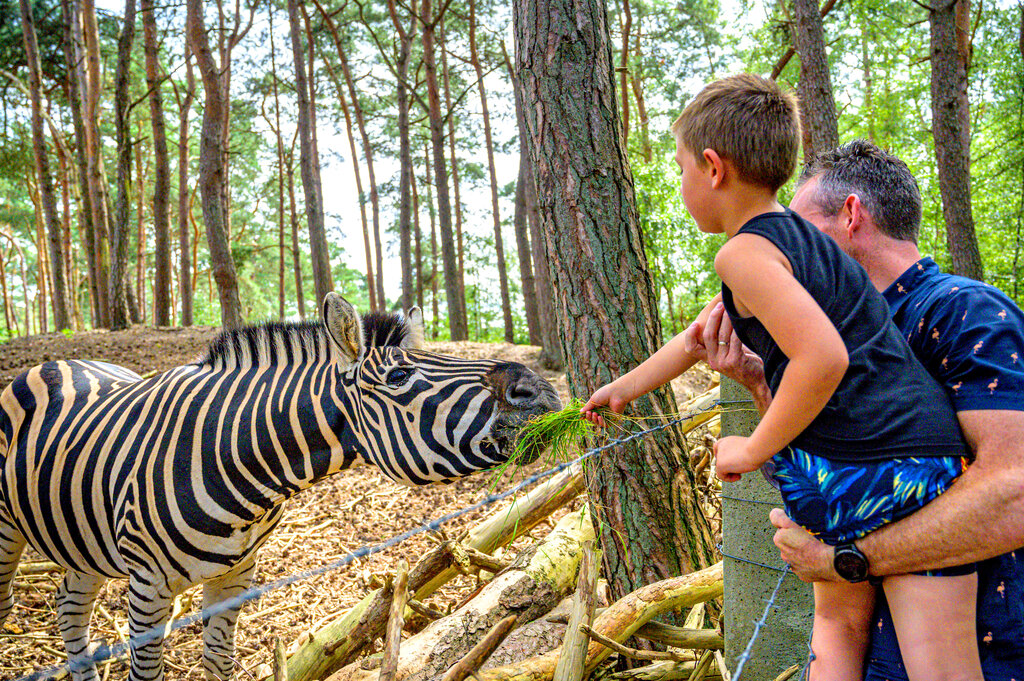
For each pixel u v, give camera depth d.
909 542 1.37
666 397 3.00
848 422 1.41
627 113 19.16
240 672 3.52
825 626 1.65
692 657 2.72
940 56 9.90
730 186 1.63
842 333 1.45
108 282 18.47
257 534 2.96
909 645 1.42
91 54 18.39
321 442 2.80
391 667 2.09
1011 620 1.43
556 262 3.06
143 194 29.94
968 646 1.39
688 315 15.62
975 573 1.41
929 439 1.37
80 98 19.80
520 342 30.20
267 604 4.18
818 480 1.46
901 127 18.69
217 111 13.05
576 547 3.28
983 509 1.31
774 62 15.70
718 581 2.68
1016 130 14.77
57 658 3.76
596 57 3.03
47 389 3.29
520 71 3.14
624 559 2.94
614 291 2.96
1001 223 15.54
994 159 16.52
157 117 17.28
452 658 2.81
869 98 19.47
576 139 2.99
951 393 1.48
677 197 13.90
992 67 16.42
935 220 13.62
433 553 3.19
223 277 13.07
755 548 2.37
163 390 2.98
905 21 18.89
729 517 2.45
